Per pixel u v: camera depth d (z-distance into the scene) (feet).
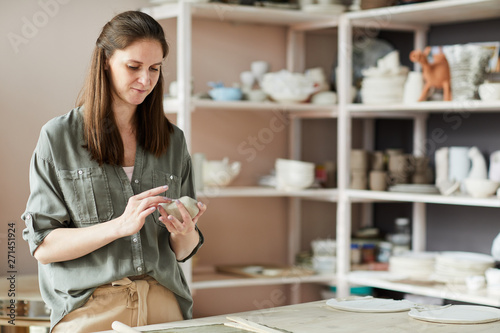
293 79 11.80
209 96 11.71
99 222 6.47
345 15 11.98
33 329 9.18
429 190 11.51
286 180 12.14
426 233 13.12
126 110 6.62
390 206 13.83
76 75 11.44
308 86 11.95
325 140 13.98
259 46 13.15
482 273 11.28
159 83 6.75
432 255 12.29
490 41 11.87
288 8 12.05
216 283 11.45
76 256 6.16
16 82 11.04
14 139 11.08
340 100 12.12
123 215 6.02
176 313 6.80
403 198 11.44
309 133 13.78
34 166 6.40
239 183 13.04
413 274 11.84
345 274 12.12
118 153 6.52
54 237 6.16
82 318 6.31
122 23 6.25
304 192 12.01
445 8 11.07
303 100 12.05
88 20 11.47
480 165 11.51
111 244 6.37
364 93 12.07
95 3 11.51
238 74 12.98
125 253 6.40
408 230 13.10
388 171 12.38
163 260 6.70
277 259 13.64
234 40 12.88
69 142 6.43
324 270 12.39
